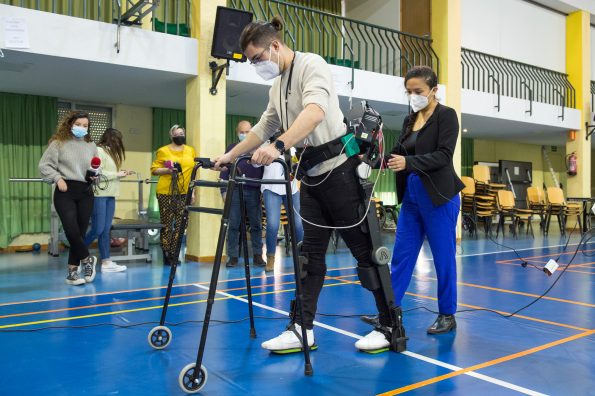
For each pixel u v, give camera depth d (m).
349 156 1.96
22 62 4.45
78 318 2.67
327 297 3.24
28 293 3.36
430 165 2.21
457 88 7.21
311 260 2.07
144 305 2.99
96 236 4.23
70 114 3.53
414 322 2.62
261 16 7.37
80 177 3.55
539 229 9.83
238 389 1.71
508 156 11.45
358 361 2.00
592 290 3.53
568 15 10.01
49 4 5.76
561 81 9.65
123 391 1.69
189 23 5.23
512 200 8.27
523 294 3.38
